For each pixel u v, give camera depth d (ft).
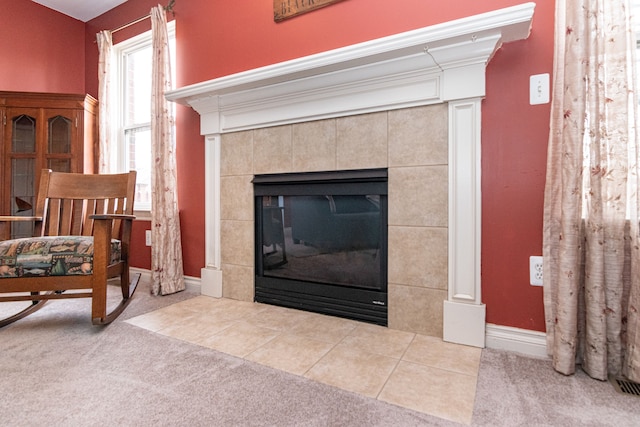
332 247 6.18
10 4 9.15
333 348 4.77
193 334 5.26
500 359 4.44
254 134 6.86
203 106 7.27
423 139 5.22
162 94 7.64
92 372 4.07
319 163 6.15
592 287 3.89
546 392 3.64
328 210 6.20
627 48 3.84
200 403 3.44
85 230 7.39
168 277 7.56
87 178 6.91
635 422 3.13
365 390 3.70
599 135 3.88
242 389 3.71
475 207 4.85
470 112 4.84
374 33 5.73
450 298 5.01
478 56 4.67
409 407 3.39
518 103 4.69
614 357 3.92
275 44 6.70
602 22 3.91
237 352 4.63
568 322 3.96
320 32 6.22
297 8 6.41
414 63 5.09
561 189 4.16
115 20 9.79
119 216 5.57
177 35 8.08
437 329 5.16
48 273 5.26
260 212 6.92
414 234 5.31
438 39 4.56
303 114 6.22
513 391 3.66
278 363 4.32
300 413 3.29
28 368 4.16
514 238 4.74
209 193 7.46
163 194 7.57
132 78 10.00
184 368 4.18
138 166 9.73
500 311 4.82
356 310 5.88
